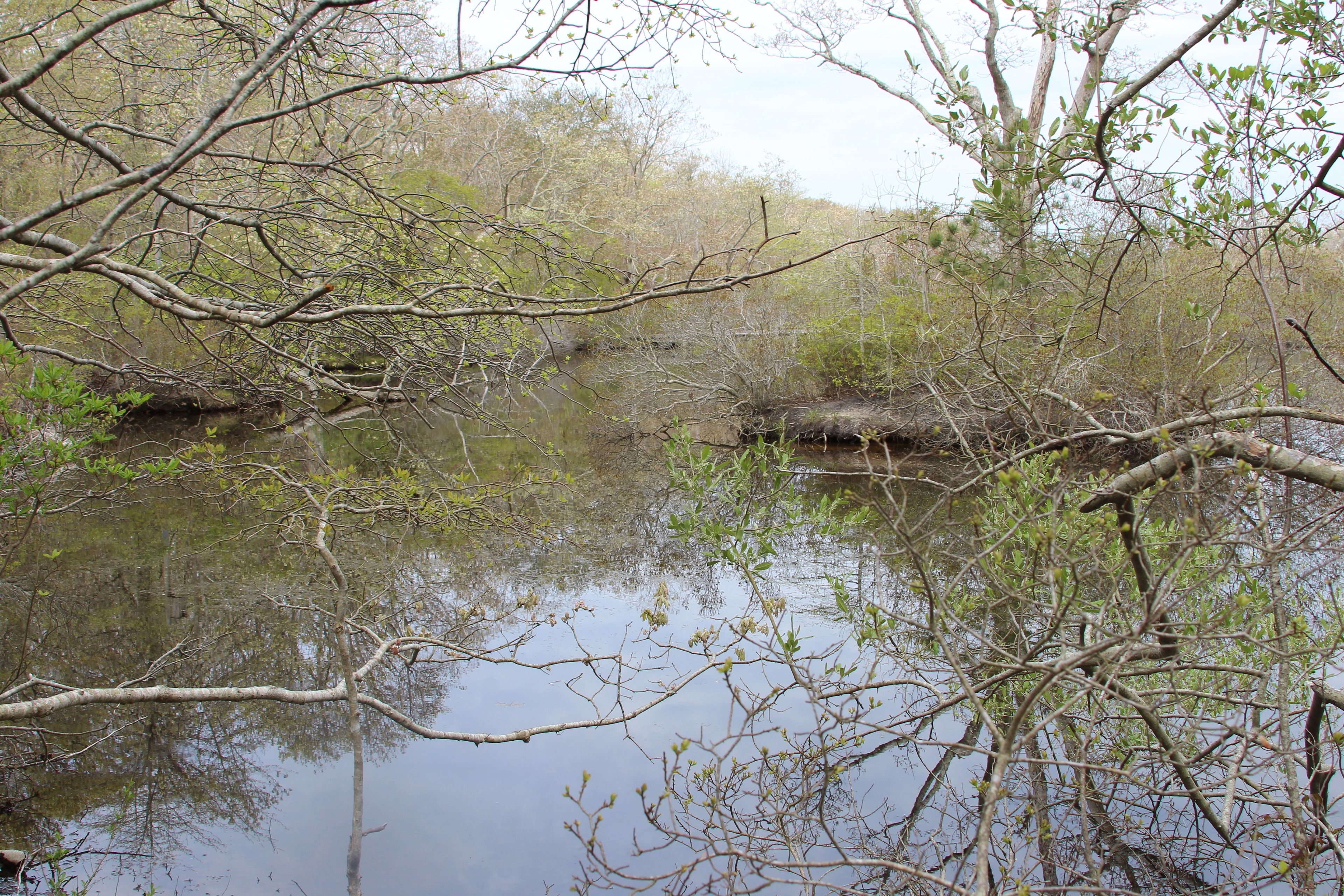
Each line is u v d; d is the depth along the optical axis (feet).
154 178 8.61
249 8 15.08
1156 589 7.43
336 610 23.95
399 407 61.52
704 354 57.36
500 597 26.37
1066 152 11.68
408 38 18.88
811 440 54.03
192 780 16.05
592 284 16.12
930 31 45.01
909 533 8.90
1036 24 12.31
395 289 16.75
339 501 20.30
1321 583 13.89
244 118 9.14
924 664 17.84
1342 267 33.40
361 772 12.79
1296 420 28.91
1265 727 10.80
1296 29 10.19
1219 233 11.60
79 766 16.40
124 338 42.47
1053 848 12.10
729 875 9.72
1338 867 10.85
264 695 13.12
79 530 32.19
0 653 21.17
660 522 36.35
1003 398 14.93
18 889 12.54
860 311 52.85
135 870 13.15
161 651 21.72
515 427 20.59
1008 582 11.30
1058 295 21.50
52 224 25.59
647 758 16.07
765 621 23.49
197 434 46.93
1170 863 12.12
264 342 14.78
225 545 30.76
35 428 11.02
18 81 8.00
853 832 13.42
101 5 22.38
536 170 76.33
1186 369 26.37
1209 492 10.12
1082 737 12.79
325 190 19.10
